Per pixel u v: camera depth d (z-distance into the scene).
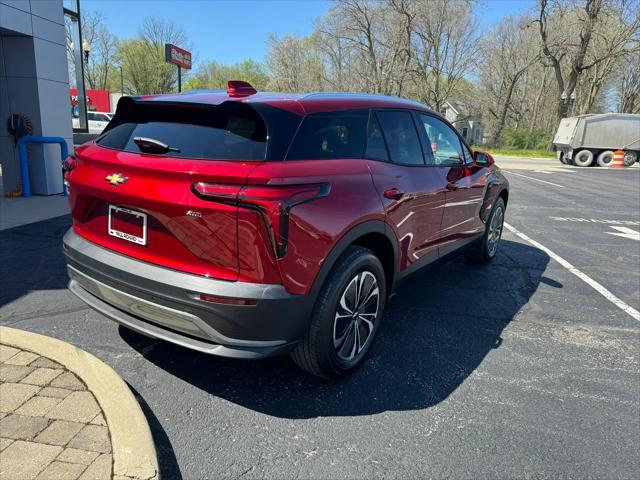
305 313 2.58
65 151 8.75
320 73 47.72
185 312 2.43
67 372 2.80
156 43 59.84
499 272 5.52
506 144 46.41
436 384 3.09
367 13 38.56
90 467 2.09
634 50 34.28
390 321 4.03
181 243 2.43
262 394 2.88
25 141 8.29
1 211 7.31
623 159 25.80
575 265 5.97
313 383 3.03
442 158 4.18
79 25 14.88
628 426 2.72
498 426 2.68
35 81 8.37
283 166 2.42
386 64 39.59
